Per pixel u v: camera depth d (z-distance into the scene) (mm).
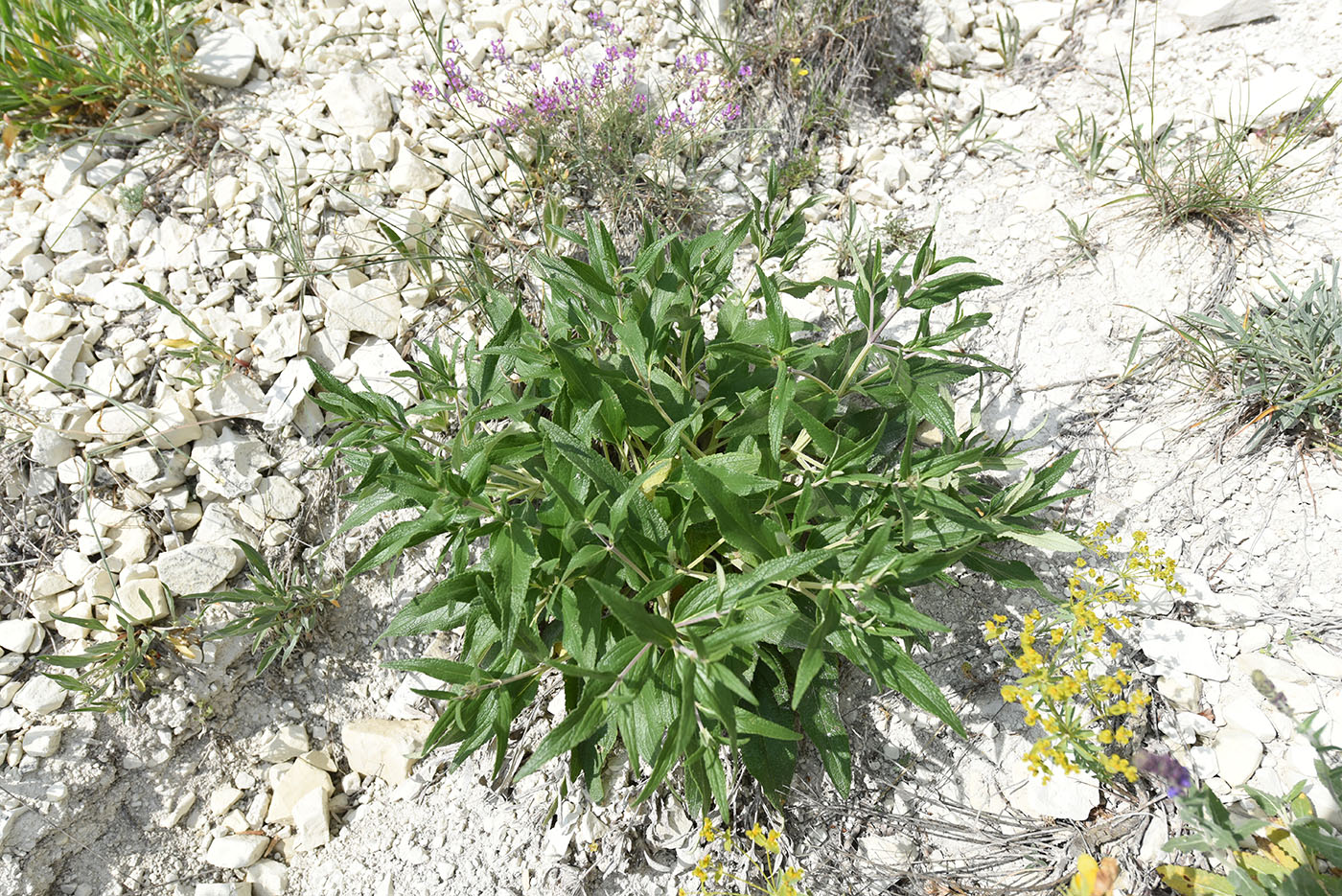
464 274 845
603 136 892
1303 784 602
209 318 808
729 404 720
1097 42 1009
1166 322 809
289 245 821
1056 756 587
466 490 561
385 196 876
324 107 908
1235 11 965
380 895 706
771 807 688
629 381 656
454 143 889
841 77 982
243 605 757
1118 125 939
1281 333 757
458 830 723
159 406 778
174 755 729
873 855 677
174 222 845
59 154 871
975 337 845
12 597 733
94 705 702
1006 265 874
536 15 969
